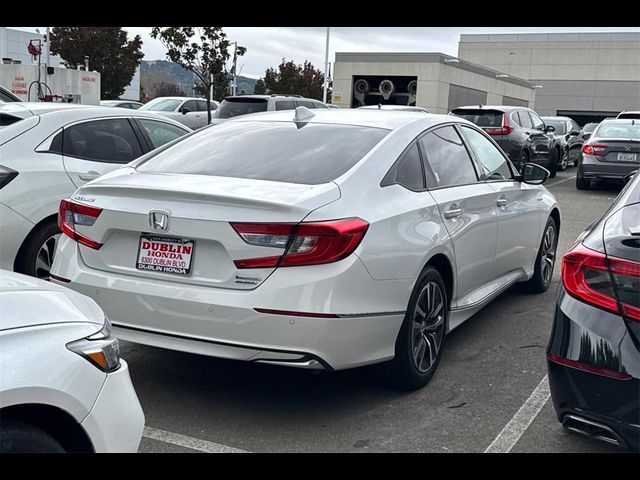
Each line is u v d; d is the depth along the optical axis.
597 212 12.49
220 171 4.30
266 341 3.62
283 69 47.25
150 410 4.14
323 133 4.64
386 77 31.05
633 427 3.04
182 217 3.79
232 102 17.20
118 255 4.03
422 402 4.30
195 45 24.70
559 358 3.25
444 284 4.65
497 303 6.50
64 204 4.28
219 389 4.45
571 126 22.36
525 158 16.64
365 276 3.78
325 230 3.64
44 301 2.67
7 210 5.55
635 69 54.06
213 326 3.70
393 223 4.04
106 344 2.70
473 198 5.01
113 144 6.50
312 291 3.60
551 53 56.34
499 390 4.51
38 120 6.02
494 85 36.75
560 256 8.70
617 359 3.07
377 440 3.82
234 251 3.68
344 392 4.43
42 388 2.41
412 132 4.72
